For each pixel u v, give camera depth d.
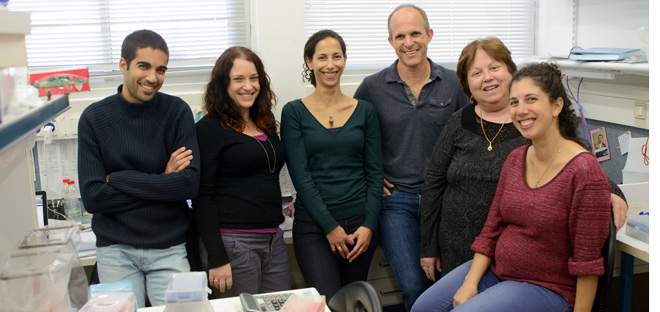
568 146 1.91
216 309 1.68
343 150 2.65
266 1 3.10
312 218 2.66
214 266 2.34
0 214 1.26
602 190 1.81
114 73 3.14
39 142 2.92
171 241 2.29
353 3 3.36
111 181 2.18
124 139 2.23
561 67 3.10
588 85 3.16
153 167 2.27
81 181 2.20
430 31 2.75
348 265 2.74
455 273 2.21
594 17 3.18
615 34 3.02
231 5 3.21
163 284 2.24
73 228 1.48
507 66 2.29
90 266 2.74
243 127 2.46
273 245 2.54
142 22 3.14
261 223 2.46
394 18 2.69
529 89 1.88
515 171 2.03
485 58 2.28
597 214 1.81
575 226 1.84
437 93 2.75
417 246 2.69
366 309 1.67
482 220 2.27
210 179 2.40
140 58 2.15
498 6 3.55
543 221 1.89
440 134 2.53
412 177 2.77
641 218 2.15
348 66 3.42
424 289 2.62
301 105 2.67
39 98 1.19
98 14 3.08
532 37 3.60
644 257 2.01
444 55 3.53
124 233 2.24
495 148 2.26
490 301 1.90
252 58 2.46
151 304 2.27
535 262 1.94
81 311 1.36
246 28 3.25
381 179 2.75
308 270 2.62
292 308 1.54
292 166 2.64
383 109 2.79
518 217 1.97
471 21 3.53
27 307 1.19
